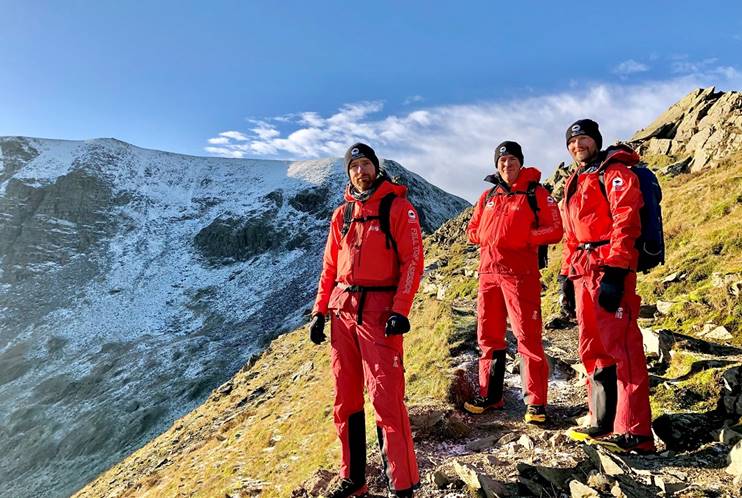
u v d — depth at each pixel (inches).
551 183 1096.2
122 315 4116.6
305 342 957.8
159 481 547.2
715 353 209.3
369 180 142.0
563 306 175.0
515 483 135.7
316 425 410.6
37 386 3036.4
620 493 111.2
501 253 192.2
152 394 2593.5
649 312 322.3
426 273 918.4
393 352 133.6
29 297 4453.7
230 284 4503.0
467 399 224.4
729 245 379.6
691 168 845.2
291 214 5649.6
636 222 141.6
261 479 342.0
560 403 218.5
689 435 148.5
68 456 2185.0
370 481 161.2
